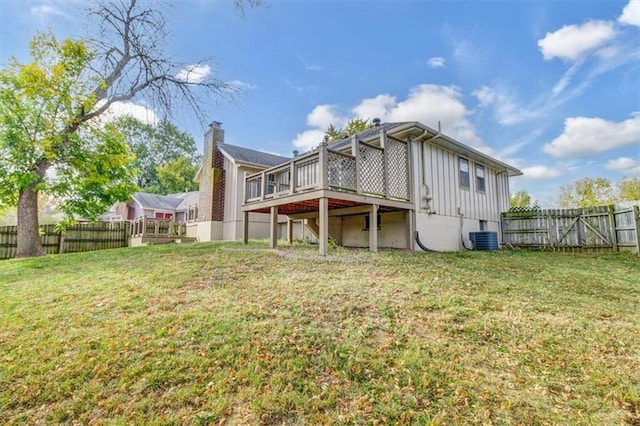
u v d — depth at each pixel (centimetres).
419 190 920
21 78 833
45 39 876
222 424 194
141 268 591
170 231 1472
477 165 1216
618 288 469
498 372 244
